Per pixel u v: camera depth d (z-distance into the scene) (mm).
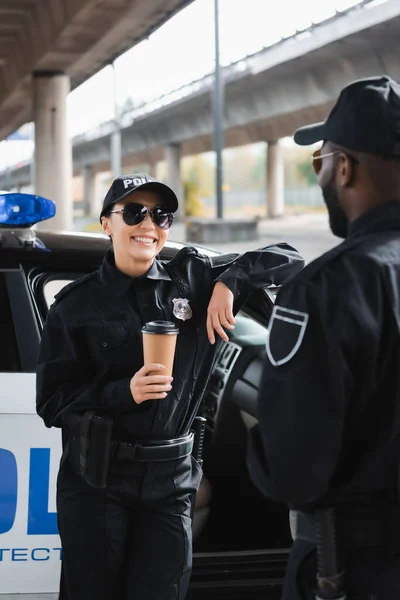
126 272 2217
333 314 1556
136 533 2209
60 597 2488
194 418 2377
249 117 45812
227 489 3205
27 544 2508
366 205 1677
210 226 33344
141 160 77750
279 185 64000
